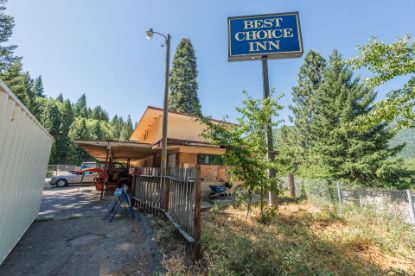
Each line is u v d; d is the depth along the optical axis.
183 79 28.44
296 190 12.18
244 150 5.61
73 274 3.06
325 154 12.15
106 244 4.31
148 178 7.59
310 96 16.17
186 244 3.73
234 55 9.29
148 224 5.40
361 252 4.05
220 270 2.50
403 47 3.61
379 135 10.55
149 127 18.22
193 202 3.71
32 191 4.82
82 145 11.09
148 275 3.00
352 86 12.32
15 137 3.11
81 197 11.19
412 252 3.97
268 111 5.90
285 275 2.54
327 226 5.68
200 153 12.98
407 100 3.64
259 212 6.71
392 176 10.12
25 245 4.18
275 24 9.48
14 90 20.89
